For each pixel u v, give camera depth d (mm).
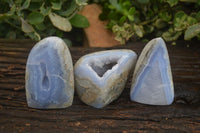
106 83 628
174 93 688
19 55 727
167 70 638
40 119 618
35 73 622
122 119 622
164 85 639
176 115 630
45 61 618
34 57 621
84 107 646
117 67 640
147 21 831
